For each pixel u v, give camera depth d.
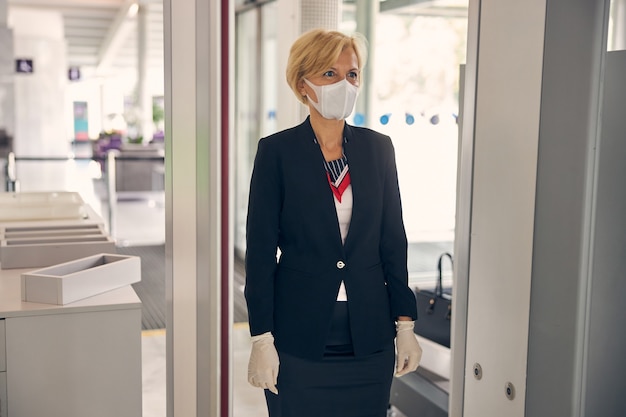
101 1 12.80
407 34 3.74
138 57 14.42
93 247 3.05
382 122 3.69
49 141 11.88
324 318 1.71
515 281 1.50
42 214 3.84
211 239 1.65
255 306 1.70
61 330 2.34
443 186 3.73
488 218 1.56
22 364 2.31
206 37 1.60
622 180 1.90
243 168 6.52
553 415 1.53
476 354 1.62
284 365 1.75
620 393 1.95
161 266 6.64
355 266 1.73
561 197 1.46
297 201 1.71
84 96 26.36
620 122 1.88
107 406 2.42
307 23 3.47
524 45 1.44
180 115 1.64
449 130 3.74
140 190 10.84
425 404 2.85
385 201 1.80
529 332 1.48
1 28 9.02
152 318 4.96
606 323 1.93
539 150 1.43
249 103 6.41
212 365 1.68
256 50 6.15
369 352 1.75
